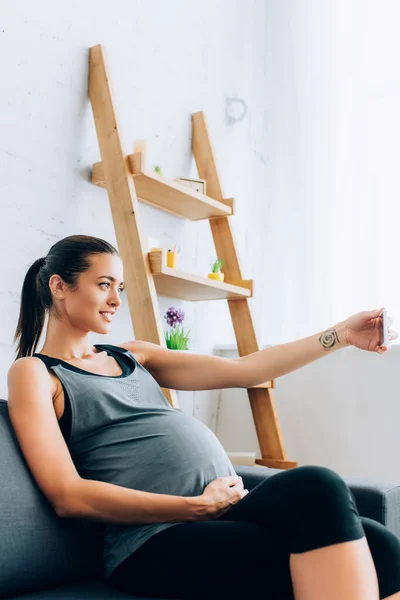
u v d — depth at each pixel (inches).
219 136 117.4
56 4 83.7
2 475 44.0
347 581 38.4
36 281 59.5
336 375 106.8
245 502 46.5
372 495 57.6
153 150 100.2
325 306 117.5
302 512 40.3
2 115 75.6
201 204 98.9
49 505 46.1
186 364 64.5
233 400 115.2
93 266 56.6
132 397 55.1
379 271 114.7
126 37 96.1
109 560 47.5
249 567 42.0
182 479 49.7
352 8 123.6
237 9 125.0
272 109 129.6
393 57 119.3
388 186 116.3
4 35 76.4
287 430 109.2
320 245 119.5
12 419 47.6
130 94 96.1
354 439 103.7
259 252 125.1
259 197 127.3
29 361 50.5
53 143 82.1
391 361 102.7
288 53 129.5
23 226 77.2
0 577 41.6
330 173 120.8
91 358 57.2
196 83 111.7
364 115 119.7
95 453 51.1
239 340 105.6
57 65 83.4
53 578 45.6
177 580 43.7
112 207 84.8
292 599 41.0
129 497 45.1
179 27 108.3
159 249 83.9
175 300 105.6
